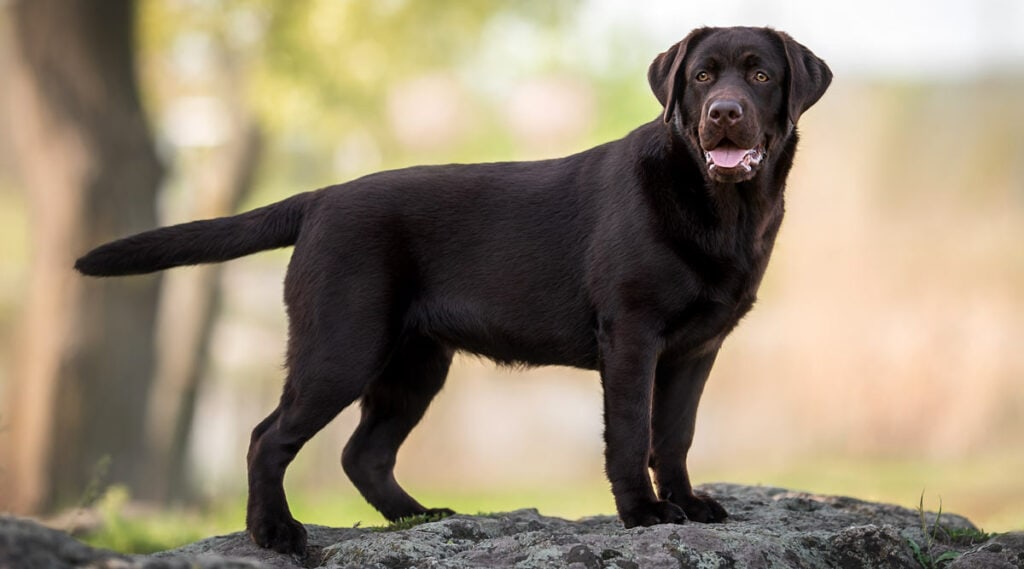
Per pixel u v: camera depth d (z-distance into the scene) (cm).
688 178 559
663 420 600
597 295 575
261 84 2152
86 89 1667
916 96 2436
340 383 586
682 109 572
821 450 2105
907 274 2156
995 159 2341
